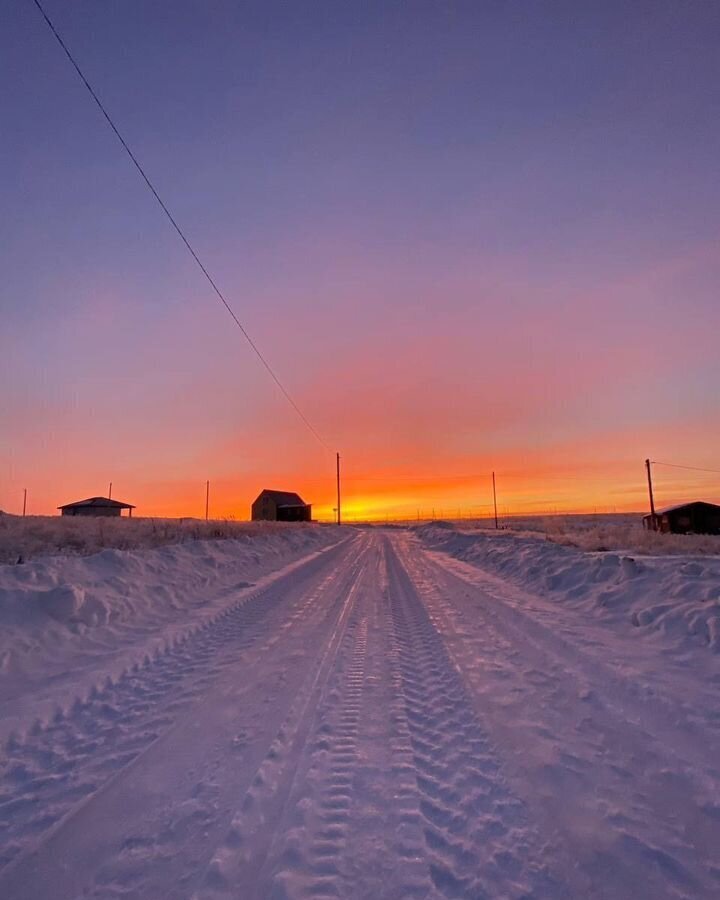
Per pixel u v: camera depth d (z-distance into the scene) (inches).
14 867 152.6
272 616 492.1
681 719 238.4
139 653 354.0
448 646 384.2
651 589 458.3
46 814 178.5
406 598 603.5
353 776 200.8
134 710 265.6
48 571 462.6
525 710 261.3
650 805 178.9
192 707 268.4
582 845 159.0
